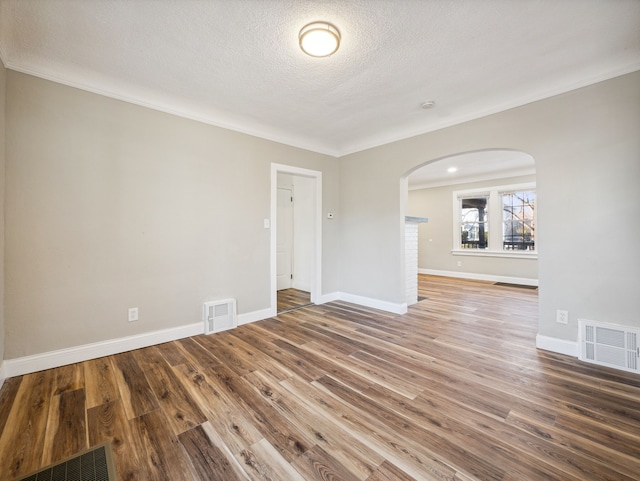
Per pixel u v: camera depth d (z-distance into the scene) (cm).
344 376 219
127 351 264
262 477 129
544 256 264
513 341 288
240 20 182
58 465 135
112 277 258
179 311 297
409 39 200
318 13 176
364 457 140
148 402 184
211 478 128
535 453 142
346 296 457
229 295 334
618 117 226
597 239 237
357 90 271
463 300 465
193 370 228
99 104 252
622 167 226
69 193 237
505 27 189
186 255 302
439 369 230
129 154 267
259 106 304
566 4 170
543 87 260
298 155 405
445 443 149
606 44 205
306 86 264
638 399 187
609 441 150
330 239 454
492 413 174
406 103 297
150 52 215
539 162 265
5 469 132
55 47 208
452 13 176
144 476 129
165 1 167
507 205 636
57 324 232
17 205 215
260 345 280
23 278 218
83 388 200
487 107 298
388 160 395
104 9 173
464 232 705
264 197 366
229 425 163
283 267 555
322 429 160
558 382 209
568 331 253
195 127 309
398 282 388
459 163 551
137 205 271
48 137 228
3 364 209
